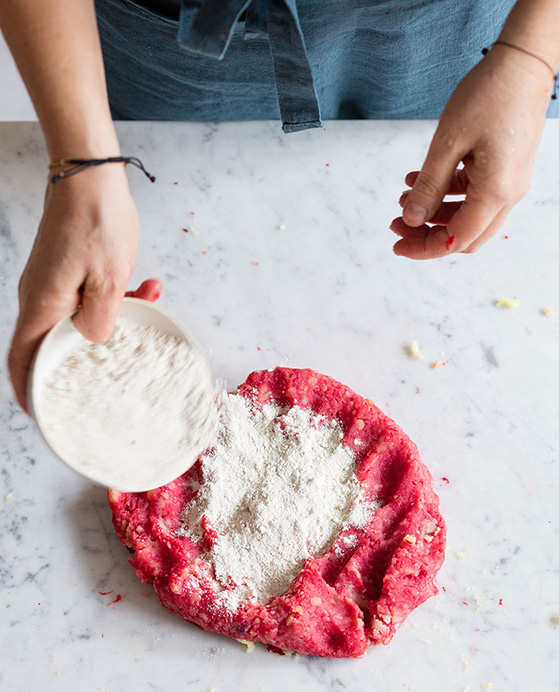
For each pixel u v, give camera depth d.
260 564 0.62
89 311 0.55
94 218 0.54
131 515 0.64
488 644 0.63
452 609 0.64
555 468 0.69
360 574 0.61
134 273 0.76
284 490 0.64
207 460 0.65
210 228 0.78
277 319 0.75
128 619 0.64
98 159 0.55
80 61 0.55
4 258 0.77
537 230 0.77
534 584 0.65
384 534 0.62
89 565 0.66
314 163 0.80
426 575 0.61
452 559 0.66
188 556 0.62
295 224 0.78
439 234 0.60
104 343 0.59
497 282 0.76
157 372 0.59
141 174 0.79
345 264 0.77
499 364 0.73
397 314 0.75
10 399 0.71
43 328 0.55
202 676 0.62
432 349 0.73
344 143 0.81
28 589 0.65
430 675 0.61
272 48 0.66
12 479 0.69
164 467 0.58
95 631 0.63
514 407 0.71
